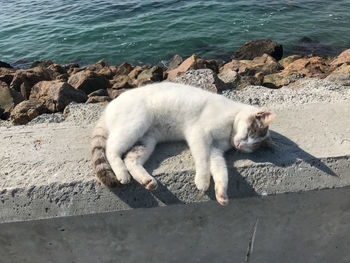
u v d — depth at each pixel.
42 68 2.17
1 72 2.35
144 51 3.29
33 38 3.77
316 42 3.38
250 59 2.94
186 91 0.82
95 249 0.75
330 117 0.93
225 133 0.79
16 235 0.70
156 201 0.70
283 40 3.43
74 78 1.83
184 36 3.54
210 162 0.74
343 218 0.79
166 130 0.81
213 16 4.06
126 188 0.69
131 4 4.62
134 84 1.92
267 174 0.73
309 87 1.21
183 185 0.71
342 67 1.70
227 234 0.77
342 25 3.73
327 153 0.77
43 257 0.75
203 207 0.71
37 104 1.37
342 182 0.74
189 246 0.77
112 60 3.18
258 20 3.92
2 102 1.53
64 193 0.69
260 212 0.74
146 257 0.78
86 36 3.69
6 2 5.46
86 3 4.89
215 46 3.32
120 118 0.76
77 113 1.07
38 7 4.96
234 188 0.72
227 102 0.83
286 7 4.30
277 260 0.84
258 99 1.11
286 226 0.78
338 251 0.86
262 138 0.77
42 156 0.80
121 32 3.72
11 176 0.73
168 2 4.60
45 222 0.69
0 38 3.85
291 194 0.73
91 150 0.77
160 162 0.75
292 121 0.92
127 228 0.72
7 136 0.90
